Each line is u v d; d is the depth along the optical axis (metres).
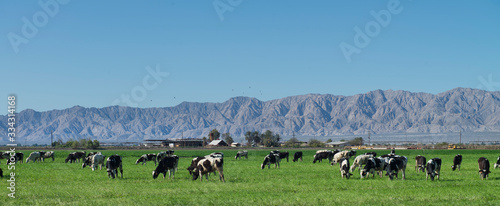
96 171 52.94
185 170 53.72
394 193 32.56
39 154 81.12
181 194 32.81
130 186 36.94
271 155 59.94
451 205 28.27
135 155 114.75
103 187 36.41
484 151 139.62
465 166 61.59
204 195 32.03
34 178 44.09
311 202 29.25
